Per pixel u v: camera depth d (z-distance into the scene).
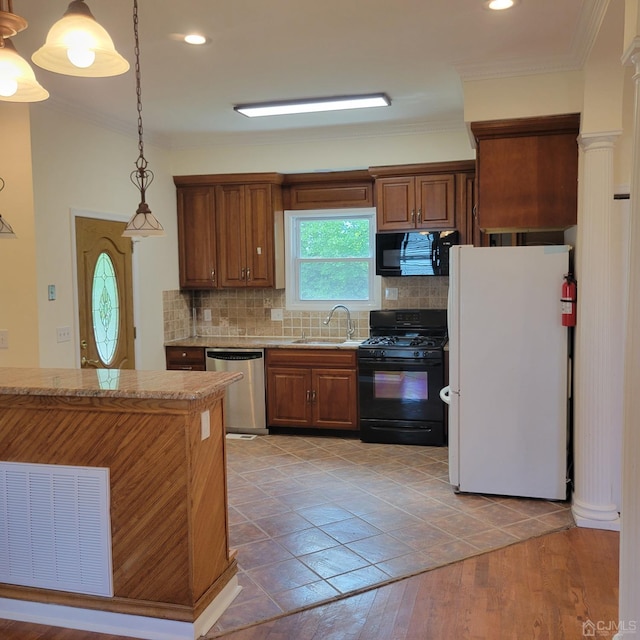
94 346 4.68
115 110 4.62
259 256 5.76
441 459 4.79
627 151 3.46
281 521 3.62
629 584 1.96
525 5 2.92
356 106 4.63
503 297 3.86
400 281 5.75
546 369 3.81
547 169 3.78
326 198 5.84
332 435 5.51
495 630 2.52
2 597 2.71
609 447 3.48
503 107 3.77
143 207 2.95
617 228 3.49
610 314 3.44
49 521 2.61
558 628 2.52
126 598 2.55
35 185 4.05
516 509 3.77
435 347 5.09
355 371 5.32
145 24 3.10
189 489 2.45
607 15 2.72
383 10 2.97
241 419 5.59
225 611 2.68
